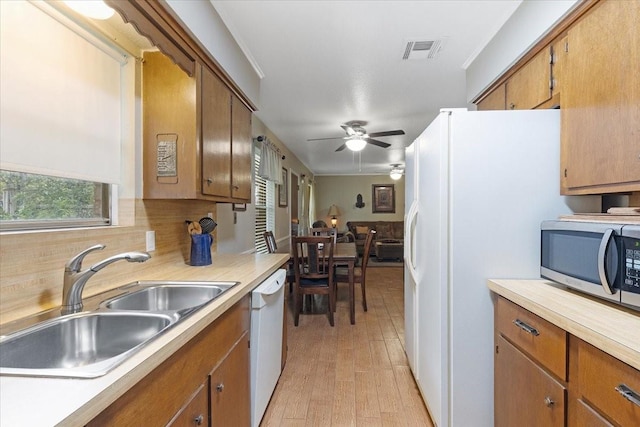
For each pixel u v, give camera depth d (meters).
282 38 2.27
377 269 7.00
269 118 4.19
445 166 1.65
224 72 2.08
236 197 2.43
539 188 1.63
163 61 1.78
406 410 2.06
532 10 1.81
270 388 2.04
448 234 1.65
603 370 0.92
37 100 1.21
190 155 1.78
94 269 1.20
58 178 1.36
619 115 1.28
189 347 1.05
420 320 2.13
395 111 3.87
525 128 1.63
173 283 1.60
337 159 7.46
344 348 2.99
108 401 0.66
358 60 2.60
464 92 3.26
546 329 1.18
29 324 1.03
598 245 1.20
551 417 1.15
